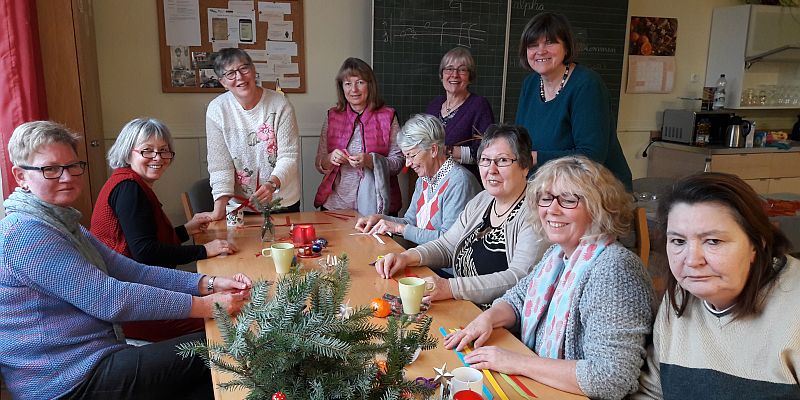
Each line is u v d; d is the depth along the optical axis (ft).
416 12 12.65
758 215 3.37
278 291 3.01
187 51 11.75
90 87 9.84
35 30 8.19
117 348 5.18
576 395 3.98
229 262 6.70
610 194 4.55
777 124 17.62
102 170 11.00
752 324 3.49
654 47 15.55
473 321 4.93
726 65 15.90
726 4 16.24
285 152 9.26
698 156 14.96
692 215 3.44
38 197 5.09
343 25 12.69
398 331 3.28
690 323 3.81
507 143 6.15
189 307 5.17
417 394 3.43
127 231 6.57
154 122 6.92
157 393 5.17
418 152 7.72
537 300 5.00
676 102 16.30
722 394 3.52
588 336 4.23
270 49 12.26
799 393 3.33
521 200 6.30
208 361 3.25
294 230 7.44
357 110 10.45
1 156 7.51
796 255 9.03
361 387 2.78
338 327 2.90
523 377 4.18
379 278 6.20
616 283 4.19
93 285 4.95
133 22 11.33
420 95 13.11
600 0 14.11
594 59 14.49
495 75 13.60
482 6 13.10
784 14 15.53
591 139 7.68
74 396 4.95
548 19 7.72
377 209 9.95
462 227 7.09
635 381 3.99
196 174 12.36
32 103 7.60
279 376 2.81
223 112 9.04
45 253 4.83
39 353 4.90
